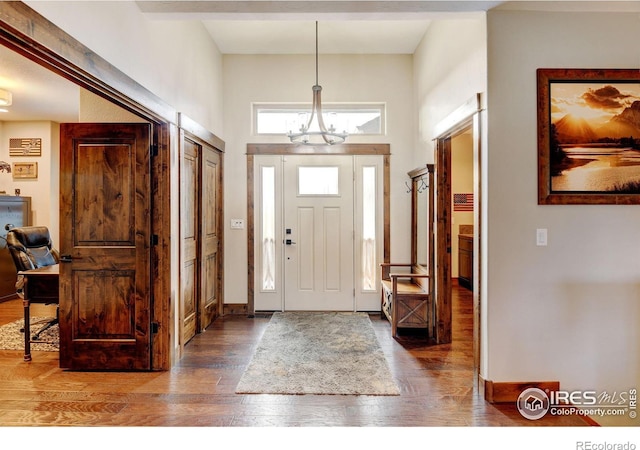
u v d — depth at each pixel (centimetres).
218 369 297
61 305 288
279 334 384
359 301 475
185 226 351
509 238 250
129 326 291
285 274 475
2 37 155
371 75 471
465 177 677
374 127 483
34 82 396
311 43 440
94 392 257
